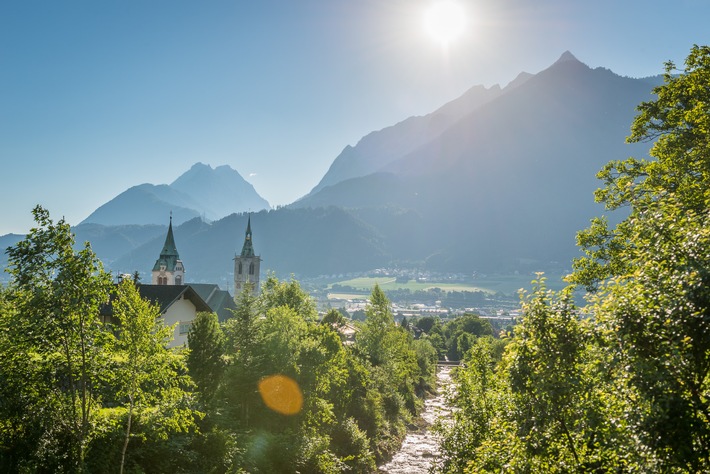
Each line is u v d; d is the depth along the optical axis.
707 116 29.31
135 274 66.44
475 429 31.42
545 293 17.95
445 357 185.12
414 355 111.88
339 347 64.44
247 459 38.97
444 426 35.53
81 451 24.47
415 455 65.75
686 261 14.29
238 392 44.81
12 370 23.27
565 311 17.03
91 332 24.34
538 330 17.02
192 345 43.53
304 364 52.50
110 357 25.36
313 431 49.97
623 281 16.48
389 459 63.38
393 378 88.50
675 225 15.37
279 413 47.44
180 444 34.53
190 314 67.50
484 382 32.03
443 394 34.81
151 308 27.02
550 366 16.30
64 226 23.77
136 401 28.00
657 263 15.26
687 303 13.50
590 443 15.77
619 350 14.63
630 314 14.64
